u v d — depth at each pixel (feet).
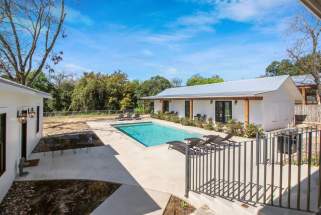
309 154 11.02
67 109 107.55
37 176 22.97
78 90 106.11
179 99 73.10
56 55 57.98
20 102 25.13
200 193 16.42
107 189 19.45
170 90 100.37
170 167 25.61
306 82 73.20
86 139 43.37
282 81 55.47
